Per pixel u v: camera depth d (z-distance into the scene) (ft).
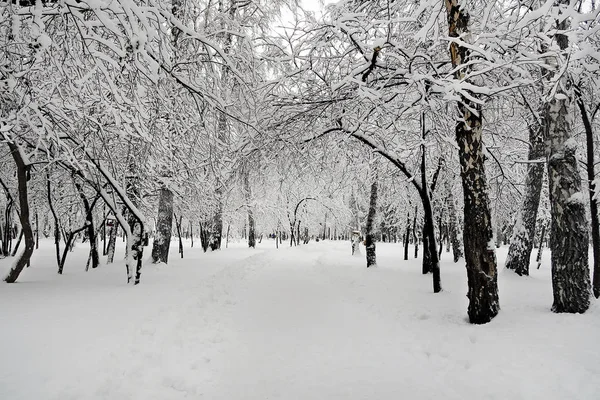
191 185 44.52
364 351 16.79
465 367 14.48
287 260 67.56
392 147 31.71
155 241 50.42
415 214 62.23
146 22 16.67
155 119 27.32
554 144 21.66
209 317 22.25
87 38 17.19
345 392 12.89
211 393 12.80
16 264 31.78
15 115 20.45
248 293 31.58
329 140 34.78
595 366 13.29
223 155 33.86
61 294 26.22
